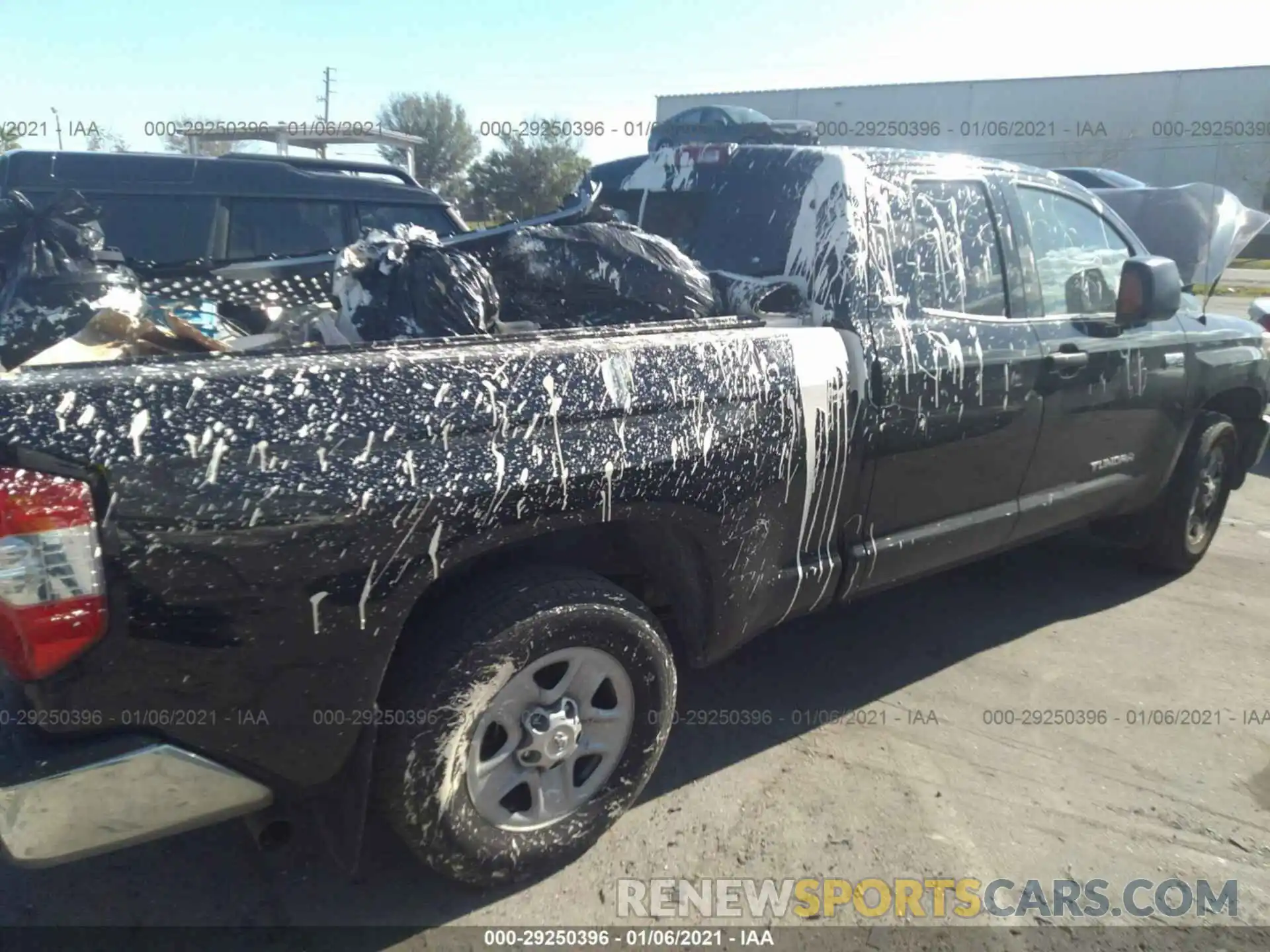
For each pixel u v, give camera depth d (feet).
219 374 6.58
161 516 6.23
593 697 8.82
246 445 6.52
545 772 8.65
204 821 7.05
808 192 11.04
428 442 7.23
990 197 12.32
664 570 9.56
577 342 8.34
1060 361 12.35
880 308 10.59
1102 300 13.92
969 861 9.37
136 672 6.39
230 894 8.52
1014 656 13.70
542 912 8.48
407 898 8.57
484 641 7.78
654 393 8.48
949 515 11.83
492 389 7.61
